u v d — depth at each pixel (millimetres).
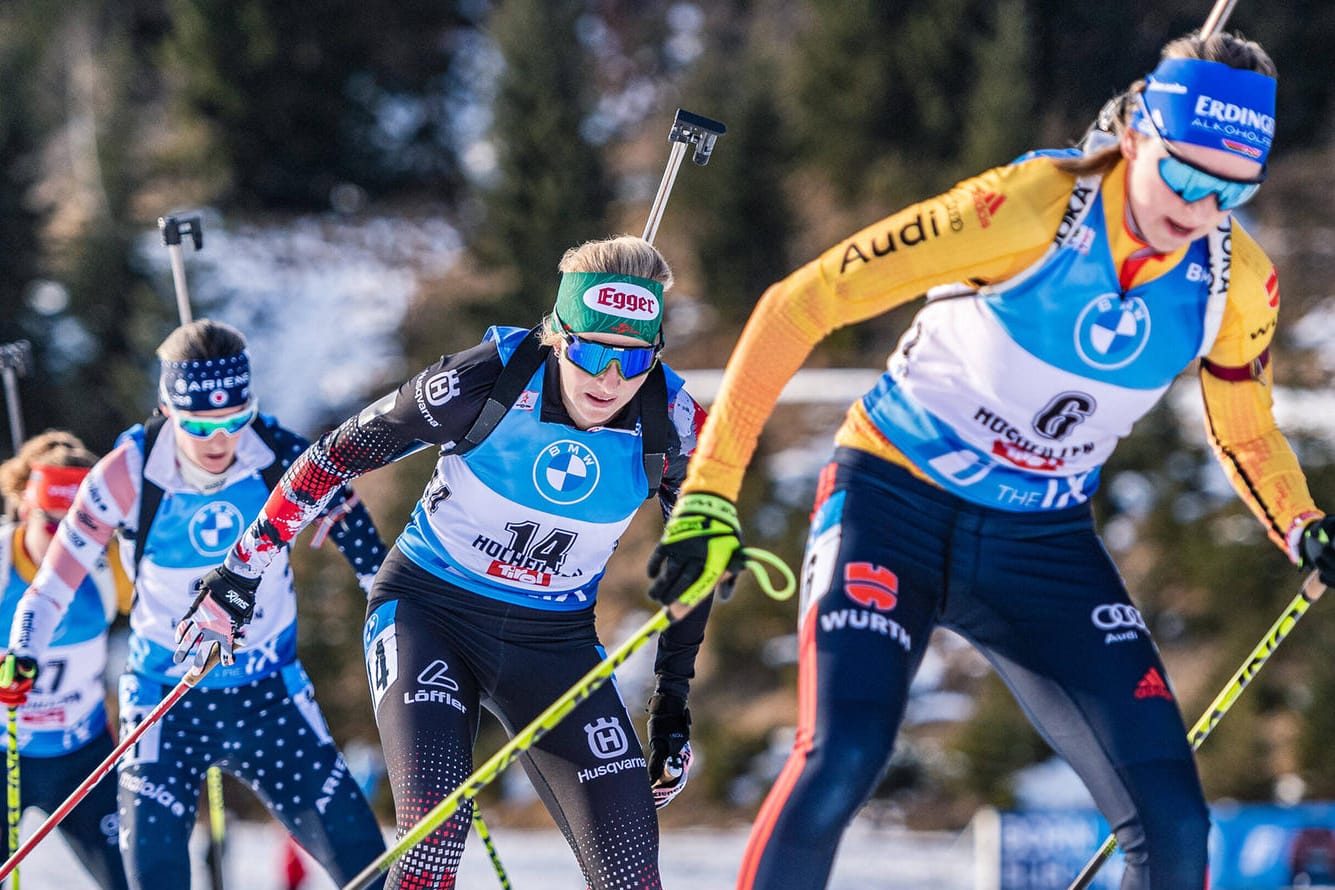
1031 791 48906
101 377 74250
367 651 12320
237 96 89625
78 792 14117
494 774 10328
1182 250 9945
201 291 80125
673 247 82688
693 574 9734
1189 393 65688
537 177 77062
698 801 52312
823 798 9383
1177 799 9648
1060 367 10117
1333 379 68375
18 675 14172
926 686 57188
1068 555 10656
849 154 82312
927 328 10688
